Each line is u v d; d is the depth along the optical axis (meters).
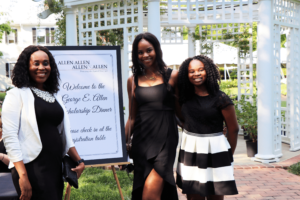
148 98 2.78
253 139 6.49
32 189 2.21
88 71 3.38
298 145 7.16
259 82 5.87
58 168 2.35
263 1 5.69
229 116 2.70
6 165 3.06
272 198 4.20
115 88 3.42
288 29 7.06
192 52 8.84
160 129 2.75
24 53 2.31
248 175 5.26
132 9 5.57
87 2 5.85
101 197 4.08
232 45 8.95
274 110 6.25
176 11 8.09
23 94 2.24
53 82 2.48
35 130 2.21
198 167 2.69
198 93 2.77
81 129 3.27
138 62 2.87
